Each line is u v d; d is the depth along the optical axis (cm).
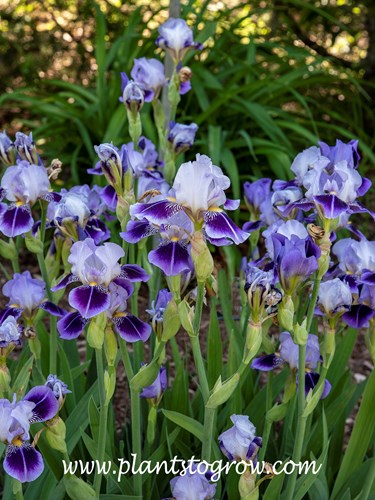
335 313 124
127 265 121
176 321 119
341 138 351
